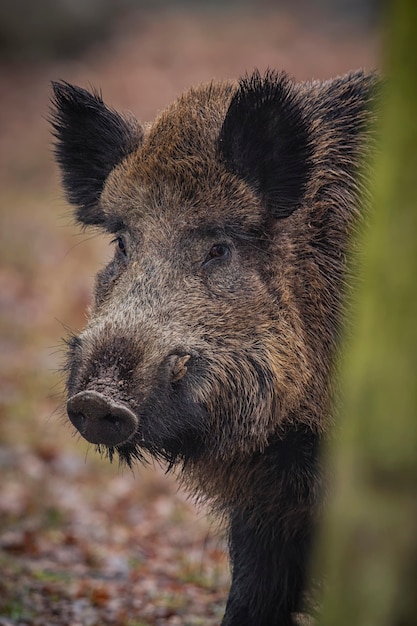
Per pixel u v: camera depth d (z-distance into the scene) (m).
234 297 10.92
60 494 19.72
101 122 12.39
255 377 10.90
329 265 11.43
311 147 11.27
